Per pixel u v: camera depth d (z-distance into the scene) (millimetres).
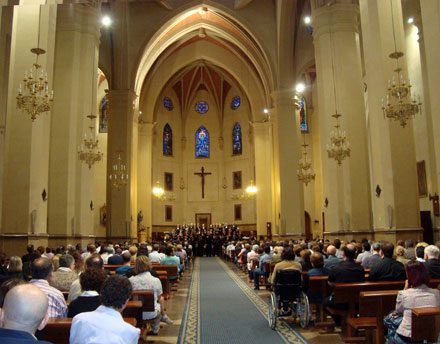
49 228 13828
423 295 4297
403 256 8062
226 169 38219
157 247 16078
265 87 27328
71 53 14711
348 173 14352
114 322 2957
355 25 15227
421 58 17641
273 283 7383
